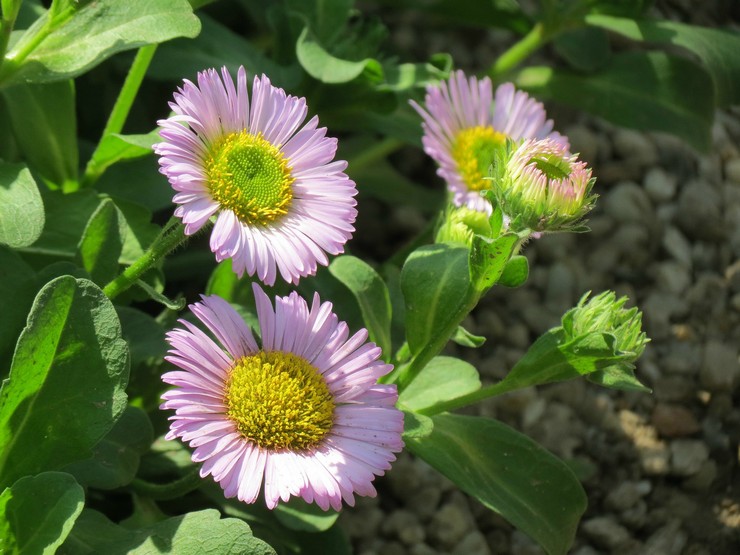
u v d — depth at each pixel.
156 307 0.36
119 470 0.27
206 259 0.36
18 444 0.25
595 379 0.27
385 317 0.29
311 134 0.27
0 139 0.33
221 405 0.25
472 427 0.29
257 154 0.26
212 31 0.35
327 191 0.26
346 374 0.26
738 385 0.37
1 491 0.25
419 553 0.34
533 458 0.29
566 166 0.26
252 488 0.24
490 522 0.35
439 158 0.32
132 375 0.30
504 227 0.27
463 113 0.33
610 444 0.36
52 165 0.32
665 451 0.36
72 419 0.25
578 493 0.29
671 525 0.35
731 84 0.36
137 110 0.37
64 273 0.27
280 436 0.25
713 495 0.36
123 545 0.25
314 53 0.33
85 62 0.28
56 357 0.25
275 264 0.26
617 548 0.35
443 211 0.32
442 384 0.29
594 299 0.27
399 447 0.25
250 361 0.25
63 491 0.25
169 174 0.25
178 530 0.25
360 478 0.25
